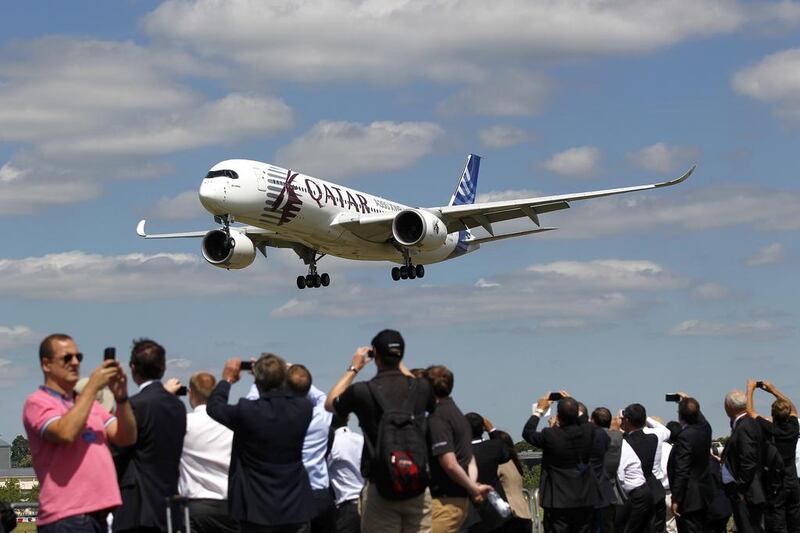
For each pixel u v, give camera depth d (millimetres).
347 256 100938
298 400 22562
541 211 96688
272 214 86625
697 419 33062
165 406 21531
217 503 24719
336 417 28297
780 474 34406
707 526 34750
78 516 19172
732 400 34219
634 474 34531
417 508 22594
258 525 21906
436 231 89312
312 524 25953
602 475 31453
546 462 29500
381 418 22062
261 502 21953
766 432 34562
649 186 91125
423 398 22578
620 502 33906
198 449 24656
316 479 25641
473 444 27656
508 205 92938
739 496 34062
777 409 34719
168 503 21609
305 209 89438
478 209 94312
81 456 19375
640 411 35250
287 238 97375
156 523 21422
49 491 19203
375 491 22688
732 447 33938
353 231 95250
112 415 20703
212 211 84125
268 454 21984
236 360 23453
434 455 23219
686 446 32688
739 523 34406
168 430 21531
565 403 29250
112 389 19625
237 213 84125
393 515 22500
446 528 24688
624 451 34594
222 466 24766
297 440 22250
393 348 22516
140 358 21797
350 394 22359
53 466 19203
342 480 28078
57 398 19609
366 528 22891
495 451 27609
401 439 21797
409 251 101500
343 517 27969
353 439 28156
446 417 23891
